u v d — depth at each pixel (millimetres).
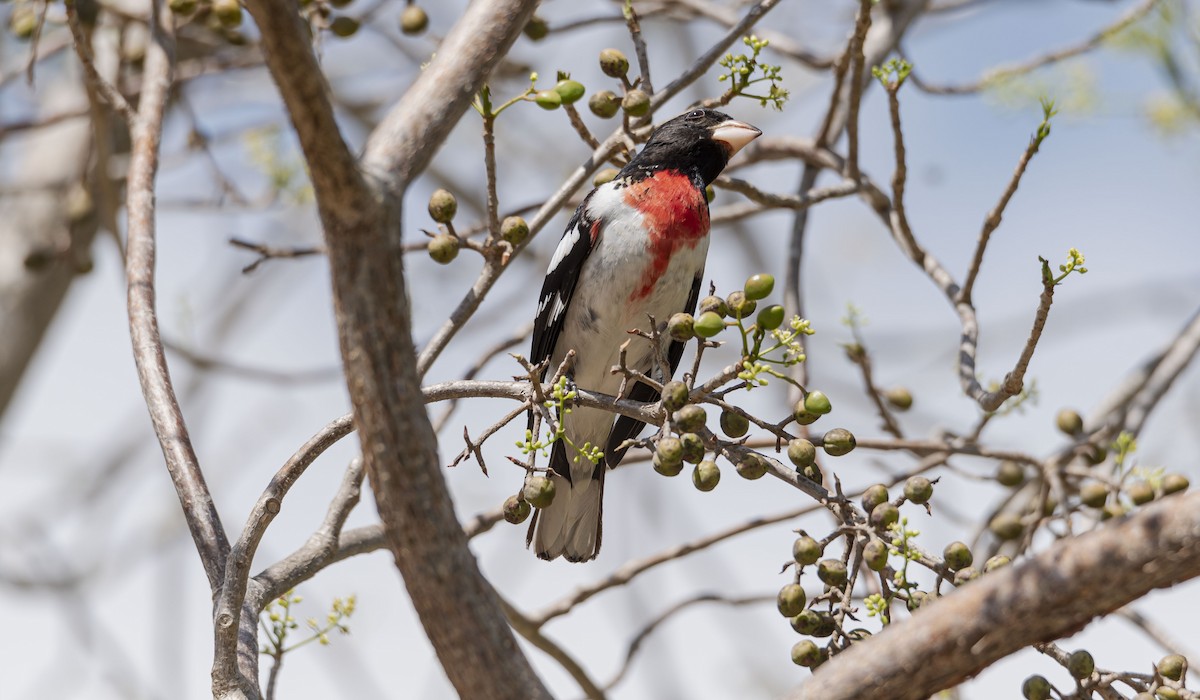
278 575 6480
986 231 7562
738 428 5656
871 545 5129
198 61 12766
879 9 11094
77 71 14406
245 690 5523
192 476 6418
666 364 5902
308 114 3883
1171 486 7605
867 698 4109
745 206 9641
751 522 8391
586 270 8547
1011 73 10703
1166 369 10180
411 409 4133
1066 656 5098
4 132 11688
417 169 4859
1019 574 4023
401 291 4141
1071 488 8781
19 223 14047
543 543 8039
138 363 6934
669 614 8844
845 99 10188
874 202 8820
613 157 7633
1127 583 3887
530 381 5945
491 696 4195
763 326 5480
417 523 4148
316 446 5820
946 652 4051
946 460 8562
